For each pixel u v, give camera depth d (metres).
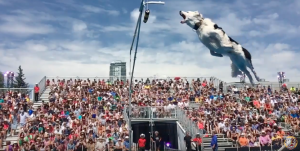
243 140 24.55
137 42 16.78
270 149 24.02
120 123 26.44
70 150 22.33
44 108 27.95
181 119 28.48
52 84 35.88
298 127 28.55
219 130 26.69
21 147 21.56
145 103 30.92
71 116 26.44
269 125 27.36
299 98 35.50
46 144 22.25
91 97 31.78
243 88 38.16
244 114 29.69
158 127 29.81
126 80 37.53
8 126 25.20
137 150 25.36
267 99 33.34
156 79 38.00
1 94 31.89
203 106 30.94
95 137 24.55
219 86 37.84
